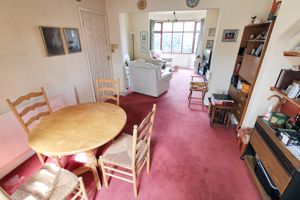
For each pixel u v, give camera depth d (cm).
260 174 173
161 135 261
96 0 336
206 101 371
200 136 260
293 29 159
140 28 675
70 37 277
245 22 288
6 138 184
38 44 222
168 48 816
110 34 397
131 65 413
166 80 441
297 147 135
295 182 121
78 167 195
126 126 288
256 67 219
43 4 223
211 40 607
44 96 201
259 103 214
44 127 159
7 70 187
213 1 293
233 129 279
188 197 162
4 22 180
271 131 161
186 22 739
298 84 152
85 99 338
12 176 185
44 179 130
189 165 201
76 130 154
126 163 149
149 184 175
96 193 165
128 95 437
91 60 343
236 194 165
